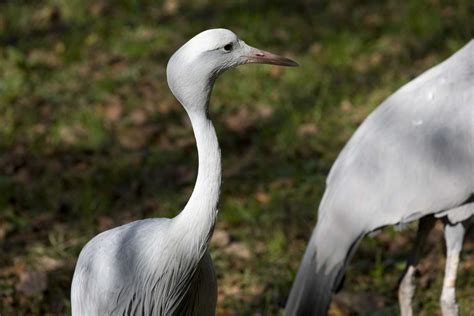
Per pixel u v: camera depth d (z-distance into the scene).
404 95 7.74
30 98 13.27
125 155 11.84
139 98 13.25
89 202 10.66
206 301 6.79
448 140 7.45
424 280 9.17
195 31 15.23
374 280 9.26
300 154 11.64
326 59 13.83
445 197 7.44
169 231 6.24
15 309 8.93
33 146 12.03
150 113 12.84
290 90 13.09
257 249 9.84
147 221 6.64
